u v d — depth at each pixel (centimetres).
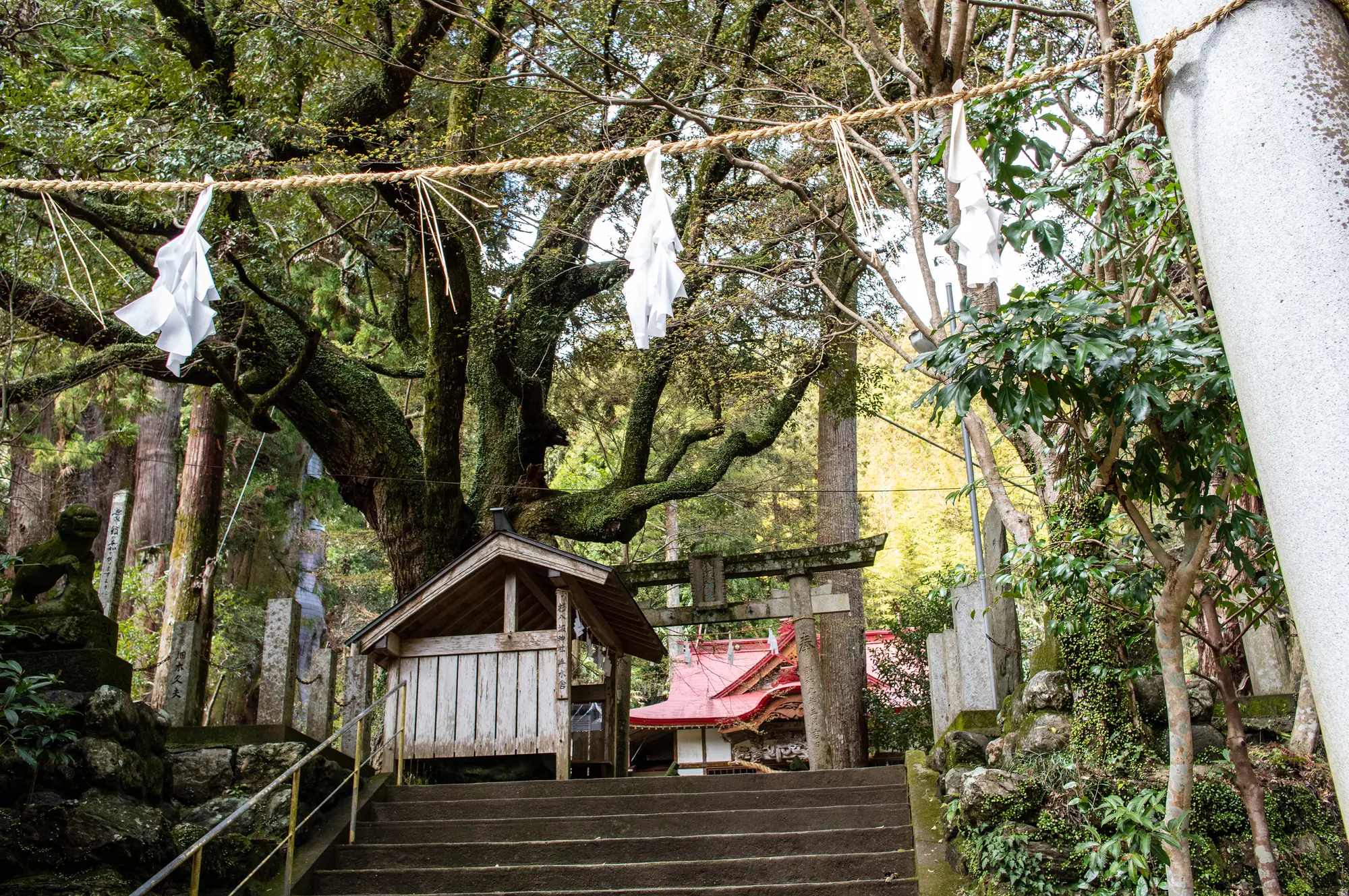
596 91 1020
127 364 1014
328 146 949
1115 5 770
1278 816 556
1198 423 407
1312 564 228
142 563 1445
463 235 1063
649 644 1146
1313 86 253
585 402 1587
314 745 802
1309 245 240
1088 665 616
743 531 2066
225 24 933
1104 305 395
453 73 1107
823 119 313
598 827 704
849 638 1605
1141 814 431
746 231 1062
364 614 2275
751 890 600
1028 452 720
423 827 717
